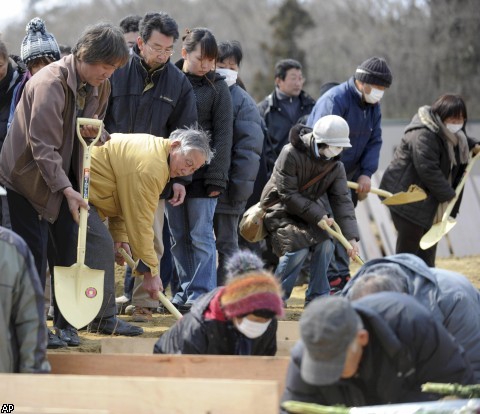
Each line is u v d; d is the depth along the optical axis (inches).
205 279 775.7
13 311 434.9
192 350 479.8
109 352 587.5
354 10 2989.7
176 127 749.3
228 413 412.8
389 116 2711.6
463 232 1378.0
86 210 599.5
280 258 783.7
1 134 692.7
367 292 445.4
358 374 410.9
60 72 599.8
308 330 380.2
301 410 398.3
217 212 824.9
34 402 425.1
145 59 732.7
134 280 772.0
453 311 466.3
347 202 782.5
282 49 2970.0
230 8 3223.4
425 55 2723.9
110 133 742.5
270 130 996.6
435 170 883.4
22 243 436.5
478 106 2610.7
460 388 411.5
